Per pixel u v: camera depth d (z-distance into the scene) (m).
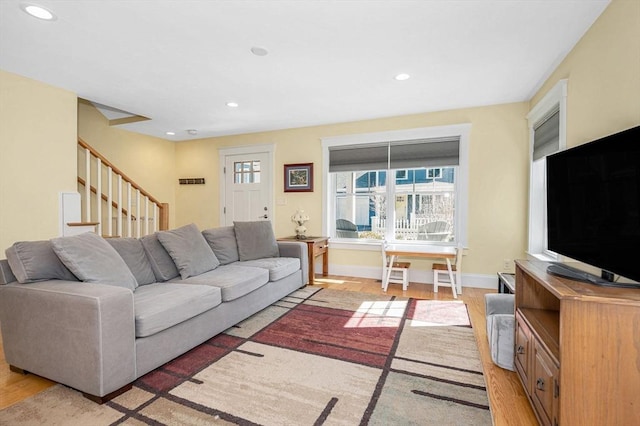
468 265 4.03
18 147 3.00
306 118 4.46
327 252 4.73
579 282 1.36
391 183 4.48
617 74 1.84
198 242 3.05
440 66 2.79
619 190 1.35
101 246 2.18
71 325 1.66
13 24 2.14
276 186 5.15
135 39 2.35
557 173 1.86
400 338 2.48
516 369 1.87
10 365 1.94
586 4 1.93
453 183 4.22
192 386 1.81
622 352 1.12
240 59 2.67
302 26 2.17
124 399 1.68
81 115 4.55
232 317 2.63
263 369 2.00
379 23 2.13
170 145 5.88
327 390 1.78
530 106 3.67
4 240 2.91
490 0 1.89
